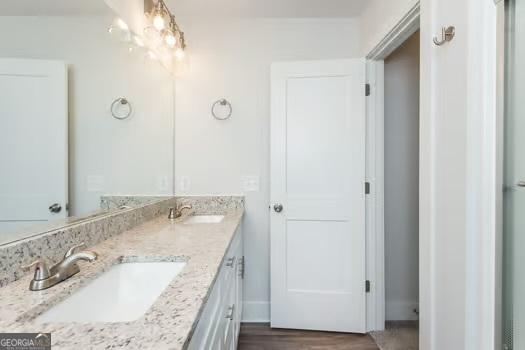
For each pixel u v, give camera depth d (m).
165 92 2.16
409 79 2.29
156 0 1.99
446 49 1.13
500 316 0.94
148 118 1.90
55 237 0.99
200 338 0.78
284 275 2.20
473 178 0.99
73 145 1.18
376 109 2.13
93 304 0.91
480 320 0.99
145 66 1.86
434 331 1.21
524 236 0.89
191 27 2.31
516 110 0.90
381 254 2.15
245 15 2.27
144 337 0.55
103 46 1.40
